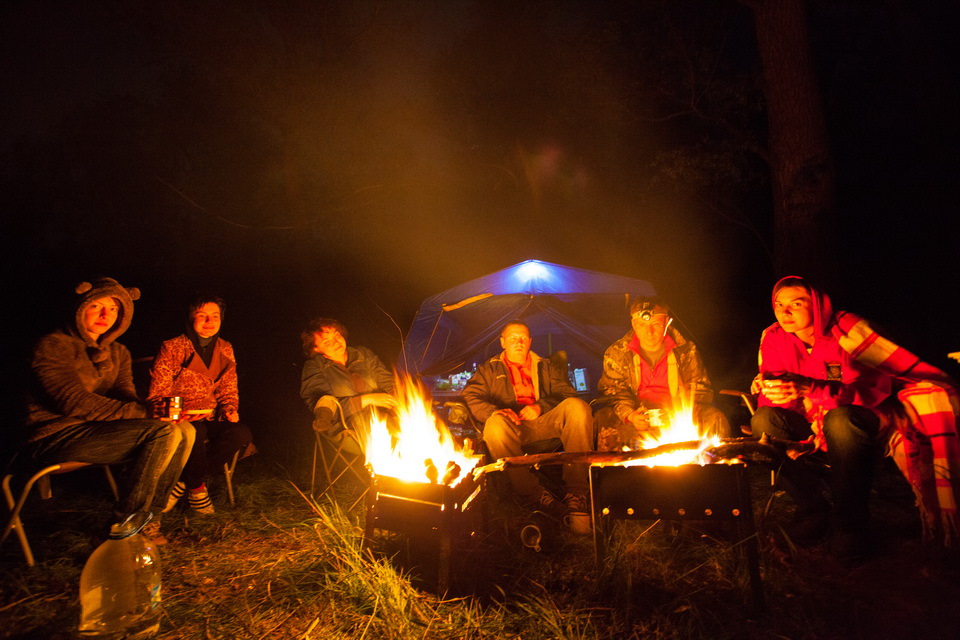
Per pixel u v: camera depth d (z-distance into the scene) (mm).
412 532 3016
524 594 2832
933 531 2977
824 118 8336
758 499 4164
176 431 3189
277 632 2572
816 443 3178
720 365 12258
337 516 3723
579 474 3682
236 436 4203
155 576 2611
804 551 3230
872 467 3037
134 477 3074
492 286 5535
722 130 12203
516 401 4426
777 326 3645
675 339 4219
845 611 2623
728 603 2732
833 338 3332
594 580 2898
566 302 5453
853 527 3033
